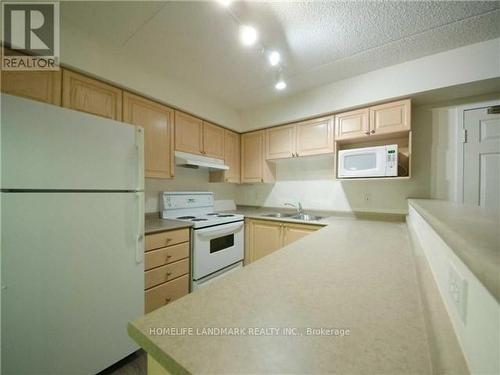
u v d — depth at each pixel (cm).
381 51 168
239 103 270
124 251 137
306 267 85
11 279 98
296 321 50
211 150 264
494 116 176
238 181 306
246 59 181
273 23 140
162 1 126
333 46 162
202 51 171
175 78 212
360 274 78
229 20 140
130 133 140
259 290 65
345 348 41
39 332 105
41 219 106
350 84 207
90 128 122
